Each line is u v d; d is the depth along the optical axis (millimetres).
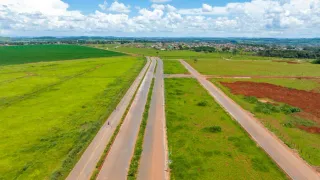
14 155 32969
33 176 28375
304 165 30750
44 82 79188
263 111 50562
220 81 83250
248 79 88000
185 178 28031
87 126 42281
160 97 62312
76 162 31484
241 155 33031
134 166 30688
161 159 32562
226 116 47875
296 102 58594
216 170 29516
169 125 43281
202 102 55312
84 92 66000
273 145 35969
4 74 93750
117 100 58125
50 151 33938
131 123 44938
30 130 41062
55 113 49250
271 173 28984
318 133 40188
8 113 49375
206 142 36812
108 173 29484
